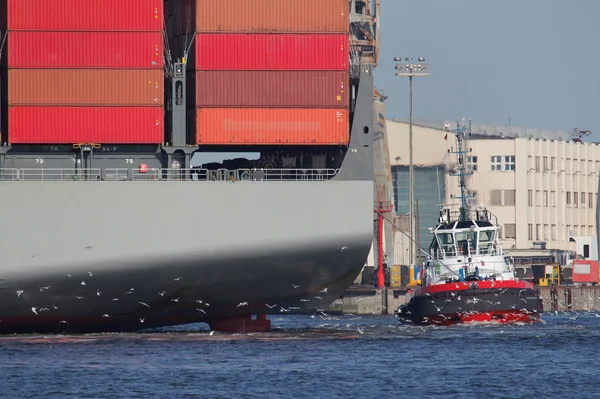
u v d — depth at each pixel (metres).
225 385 173.00
